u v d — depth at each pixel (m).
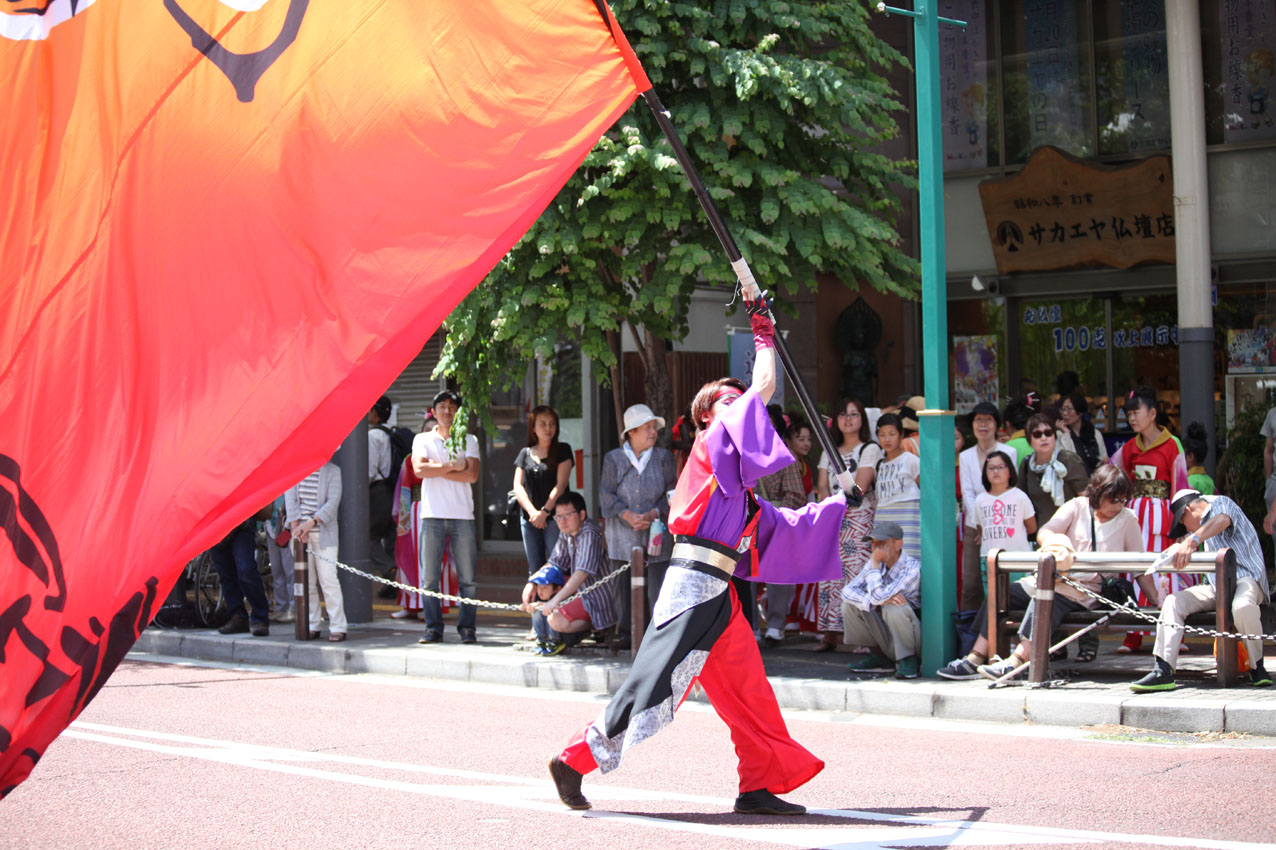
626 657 11.43
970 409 19.30
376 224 4.09
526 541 12.46
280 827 6.20
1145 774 7.00
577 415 18.84
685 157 5.69
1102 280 18.23
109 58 3.92
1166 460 11.01
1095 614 9.41
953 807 6.37
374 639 13.12
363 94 4.14
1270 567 14.65
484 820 6.25
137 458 3.73
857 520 11.34
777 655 11.36
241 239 3.95
